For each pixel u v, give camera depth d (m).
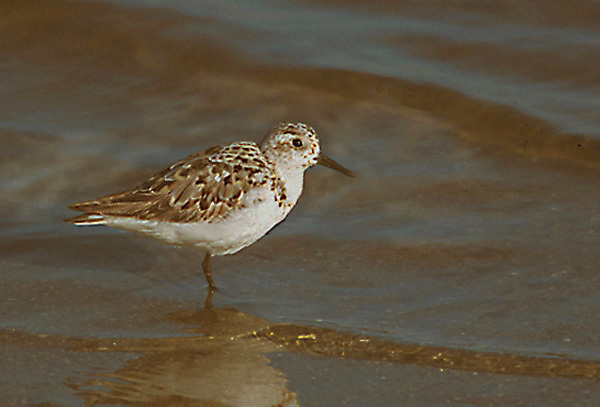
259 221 12.16
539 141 15.90
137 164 15.43
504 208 14.30
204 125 16.62
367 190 14.91
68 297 12.20
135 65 17.98
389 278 12.62
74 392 10.19
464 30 18.69
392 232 13.73
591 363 10.62
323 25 19.05
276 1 19.70
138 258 13.22
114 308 11.98
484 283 12.42
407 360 10.81
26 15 18.73
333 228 13.90
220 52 18.14
